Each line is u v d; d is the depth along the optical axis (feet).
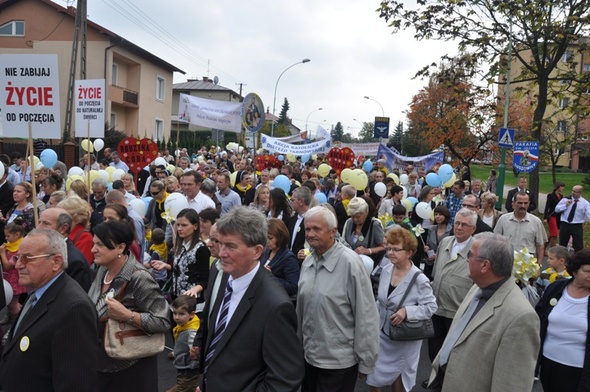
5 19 94.79
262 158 56.85
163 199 27.81
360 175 36.73
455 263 17.48
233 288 9.77
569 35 58.65
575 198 42.63
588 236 57.06
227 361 9.29
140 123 109.09
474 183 40.68
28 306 10.18
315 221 13.19
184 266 17.06
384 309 15.84
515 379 9.87
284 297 9.46
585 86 63.31
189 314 16.06
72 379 9.34
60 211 15.14
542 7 59.06
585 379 13.69
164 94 119.85
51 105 21.09
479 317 10.66
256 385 9.20
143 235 21.99
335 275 13.17
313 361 12.98
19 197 24.27
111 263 12.14
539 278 19.83
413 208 36.99
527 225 25.25
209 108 44.93
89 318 9.71
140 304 12.08
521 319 10.02
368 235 21.34
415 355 15.76
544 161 116.26
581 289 14.24
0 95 21.35
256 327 9.24
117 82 103.55
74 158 66.08
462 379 10.59
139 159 40.81
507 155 100.32
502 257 10.49
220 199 32.19
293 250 20.44
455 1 59.98
